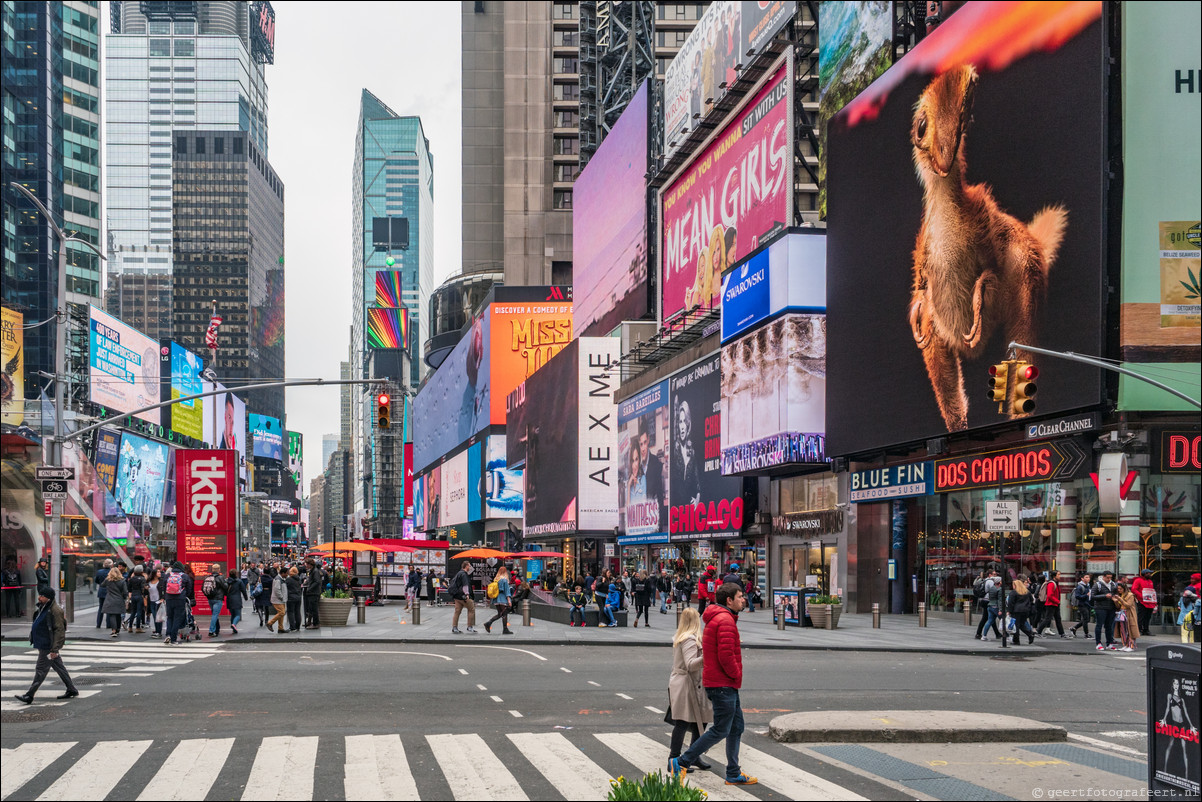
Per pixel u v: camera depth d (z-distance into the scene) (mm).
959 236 34625
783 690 17812
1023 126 32094
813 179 48625
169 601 26297
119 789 10078
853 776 10570
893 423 38031
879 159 39531
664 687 18047
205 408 116000
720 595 10477
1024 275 31703
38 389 116438
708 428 53781
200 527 36656
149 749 12070
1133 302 29453
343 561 63594
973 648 26422
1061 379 30141
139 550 51531
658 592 44844
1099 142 29328
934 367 35781
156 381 99250
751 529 50438
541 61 125438
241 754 11742
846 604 42594
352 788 10055
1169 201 29609
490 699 16359
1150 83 29844
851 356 40875
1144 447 29625
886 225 38844
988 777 10516
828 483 44938
